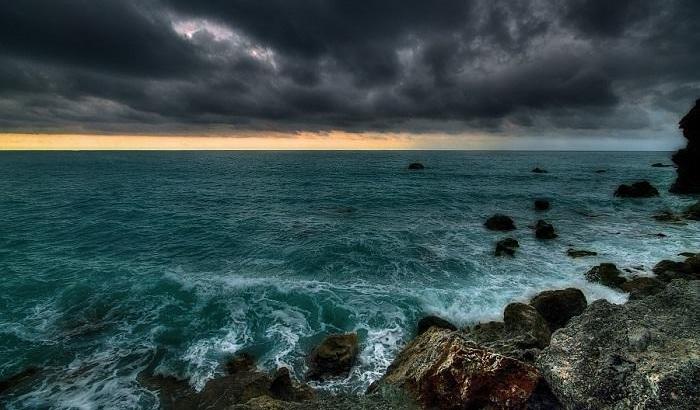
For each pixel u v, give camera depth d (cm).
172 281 1739
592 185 5769
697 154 4091
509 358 711
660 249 2178
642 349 643
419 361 896
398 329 1335
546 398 655
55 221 3102
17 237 2552
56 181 6481
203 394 955
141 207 3869
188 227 2927
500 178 7119
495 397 676
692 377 548
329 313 1443
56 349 1210
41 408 952
